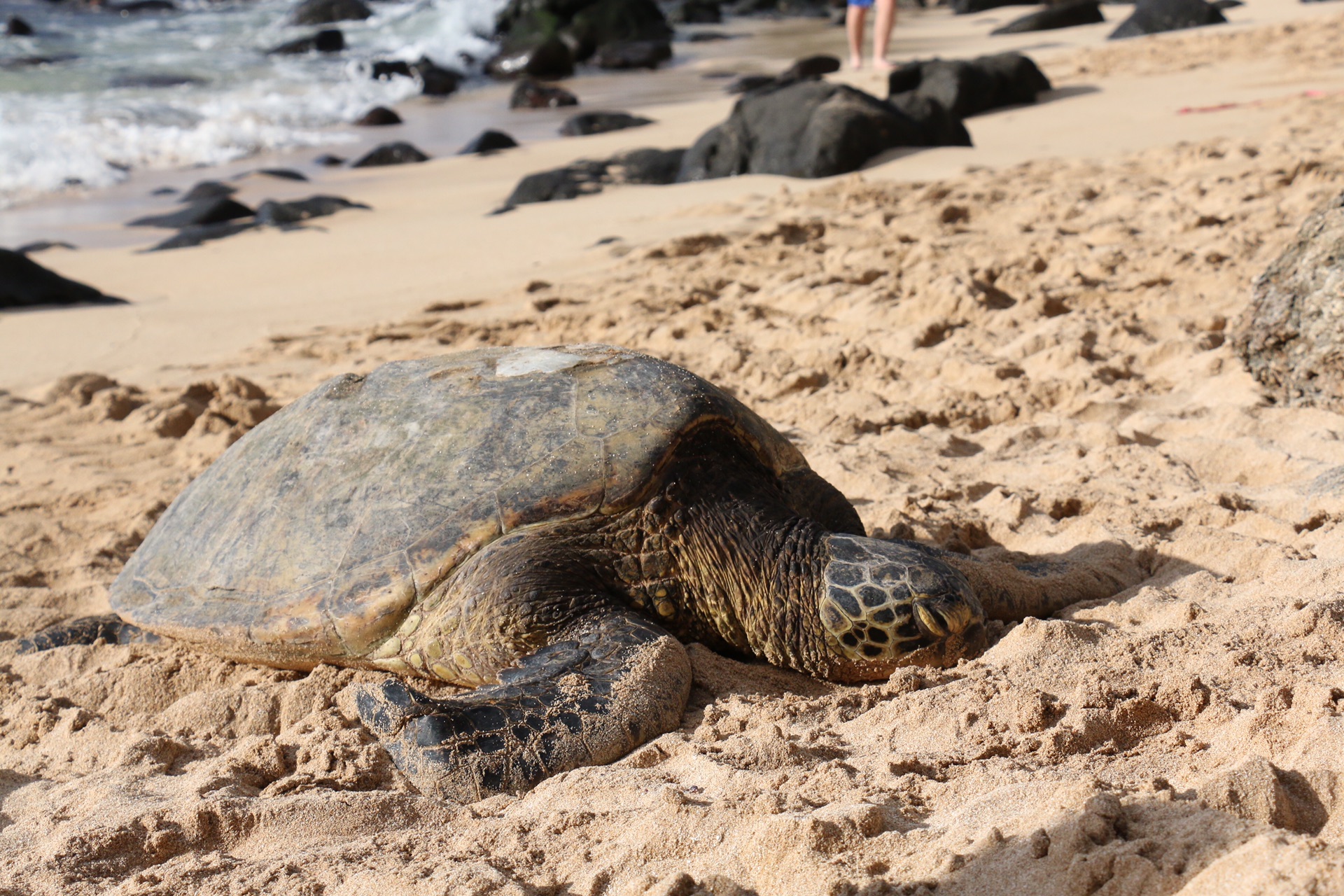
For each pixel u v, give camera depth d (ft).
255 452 12.69
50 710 11.38
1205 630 9.80
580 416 11.16
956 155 40.70
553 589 10.23
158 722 11.05
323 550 11.10
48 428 22.04
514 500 10.65
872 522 13.94
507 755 9.03
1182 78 52.39
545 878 7.60
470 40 87.81
